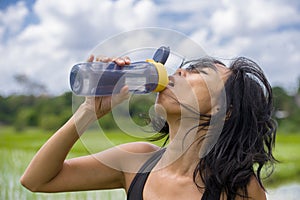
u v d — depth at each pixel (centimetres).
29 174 250
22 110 2055
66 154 249
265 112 247
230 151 239
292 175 1016
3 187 688
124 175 257
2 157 988
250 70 245
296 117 2423
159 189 240
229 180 236
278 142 1923
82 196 692
